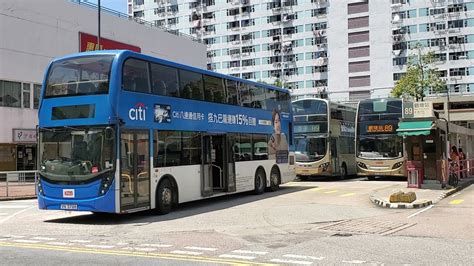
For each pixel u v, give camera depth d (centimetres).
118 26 4597
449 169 2156
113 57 1308
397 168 2691
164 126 1474
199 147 1656
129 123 1321
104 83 1294
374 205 1625
